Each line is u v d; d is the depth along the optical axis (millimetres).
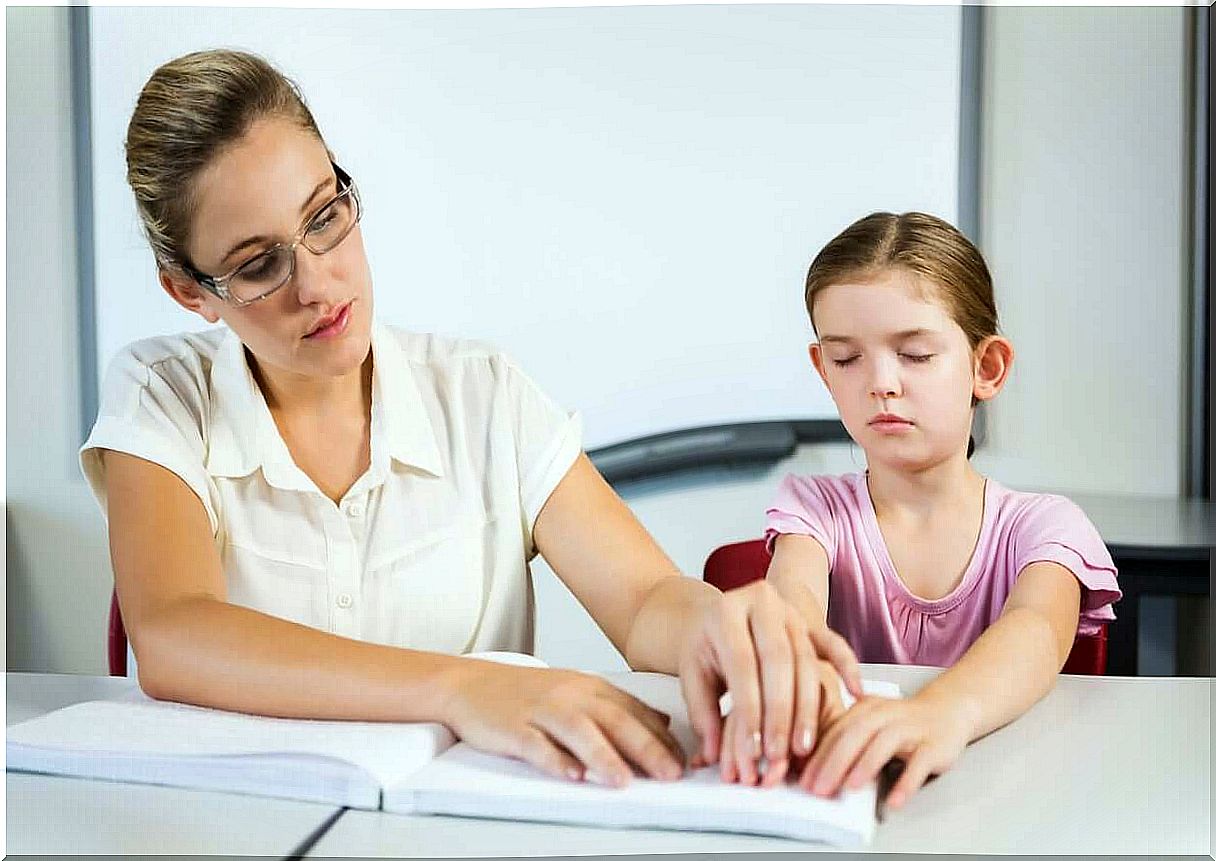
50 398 2170
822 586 1002
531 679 629
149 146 738
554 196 2055
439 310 2096
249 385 882
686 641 692
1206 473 2006
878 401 993
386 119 2080
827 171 2004
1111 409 2020
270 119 738
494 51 2047
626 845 519
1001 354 1037
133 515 789
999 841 526
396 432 911
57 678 835
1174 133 1983
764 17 1993
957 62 1976
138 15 2123
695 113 2016
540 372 2076
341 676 655
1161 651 1927
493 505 943
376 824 545
